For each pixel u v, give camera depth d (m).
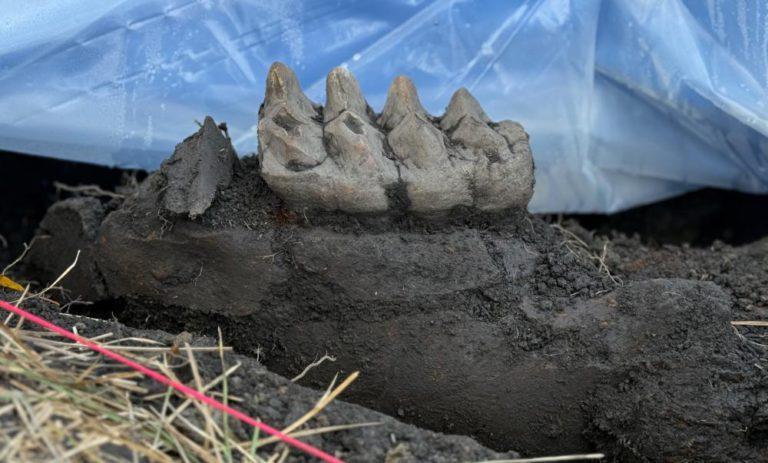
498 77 1.14
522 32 1.13
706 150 1.20
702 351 0.93
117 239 0.97
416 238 0.94
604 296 0.95
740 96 1.10
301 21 1.11
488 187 0.95
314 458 0.85
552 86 1.15
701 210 1.32
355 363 0.94
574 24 1.13
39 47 1.07
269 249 0.94
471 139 0.96
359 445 0.85
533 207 1.22
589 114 1.17
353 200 0.93
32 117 1.09
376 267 0.93
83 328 0.91
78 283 1.01
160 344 0.90
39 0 1.05
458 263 0.94
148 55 1.10
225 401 0.85
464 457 0.86
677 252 1.13
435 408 0.94
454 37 1.13
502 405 0.94
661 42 1.12
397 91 0.97
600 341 0.93
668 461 0.92
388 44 1.13
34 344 0.88
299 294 0.94
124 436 0.82
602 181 1.23
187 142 0.97
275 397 0.88
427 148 0.94
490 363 0.94
